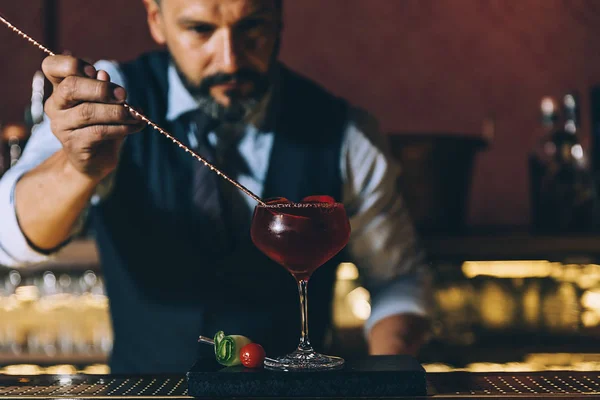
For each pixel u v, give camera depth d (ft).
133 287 6.41
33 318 8.58
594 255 8.45
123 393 3.48
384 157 6.61
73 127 4.19
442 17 10.40
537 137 10.38
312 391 3.38
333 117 6.59
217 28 5.61
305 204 3.75
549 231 8.78
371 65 10.40
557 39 10.43
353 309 8.41
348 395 3.37
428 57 10.40
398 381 3.37
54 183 4.90
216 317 6.33
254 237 3.83
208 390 3.38
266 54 5.78
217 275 6.34
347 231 3.84
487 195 10.41
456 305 8.51
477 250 8.28
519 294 8.54
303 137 6.46
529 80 10.41
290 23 10.39
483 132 10.39
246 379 3.37
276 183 6.38
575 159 8.73
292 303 6.46
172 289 6.36
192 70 5.76
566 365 8.45
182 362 6.38
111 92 4.02
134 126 4.18
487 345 8.52
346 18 10.39
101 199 6.29
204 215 6.27
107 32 10.37
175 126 6.36
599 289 8.50
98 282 8.57
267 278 6.40
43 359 8.46
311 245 3.68
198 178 6.29
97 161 4.56
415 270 6.50
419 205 8.16
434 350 8.48
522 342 8.52
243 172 6.35
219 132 6.27
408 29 10.40
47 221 5.04
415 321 6.11
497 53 10.40
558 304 8.52
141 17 10.39
